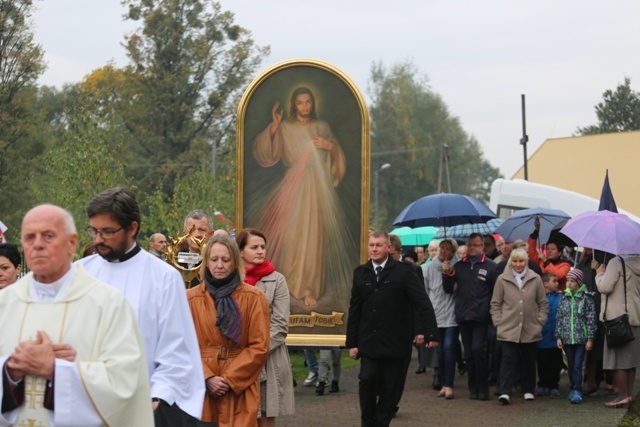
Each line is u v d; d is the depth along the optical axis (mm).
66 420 4969
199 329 8516
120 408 5074
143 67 55156
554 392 15859
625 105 92688
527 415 13828
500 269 15906
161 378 6438
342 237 14984
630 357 14133
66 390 4980
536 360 15852
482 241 15320
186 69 54500
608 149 47062
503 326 14852
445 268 15336
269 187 15109
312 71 15102
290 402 9852
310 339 14828
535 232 17734
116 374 5090
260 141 15133
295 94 15133
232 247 8586
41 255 5152
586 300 14914
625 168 46562
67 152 25453
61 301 5223
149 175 53875
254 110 15156
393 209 82438
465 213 16125
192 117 55125
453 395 15828
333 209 15016
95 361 5148
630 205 46000
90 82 56188
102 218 6492
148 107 54469
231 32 55438
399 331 11742
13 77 32188
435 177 82250
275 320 9898
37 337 5055
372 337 11711
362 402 11969
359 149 15016
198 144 53875
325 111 15102
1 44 31547
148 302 6531
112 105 54750
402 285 11742
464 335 15375
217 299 8508
